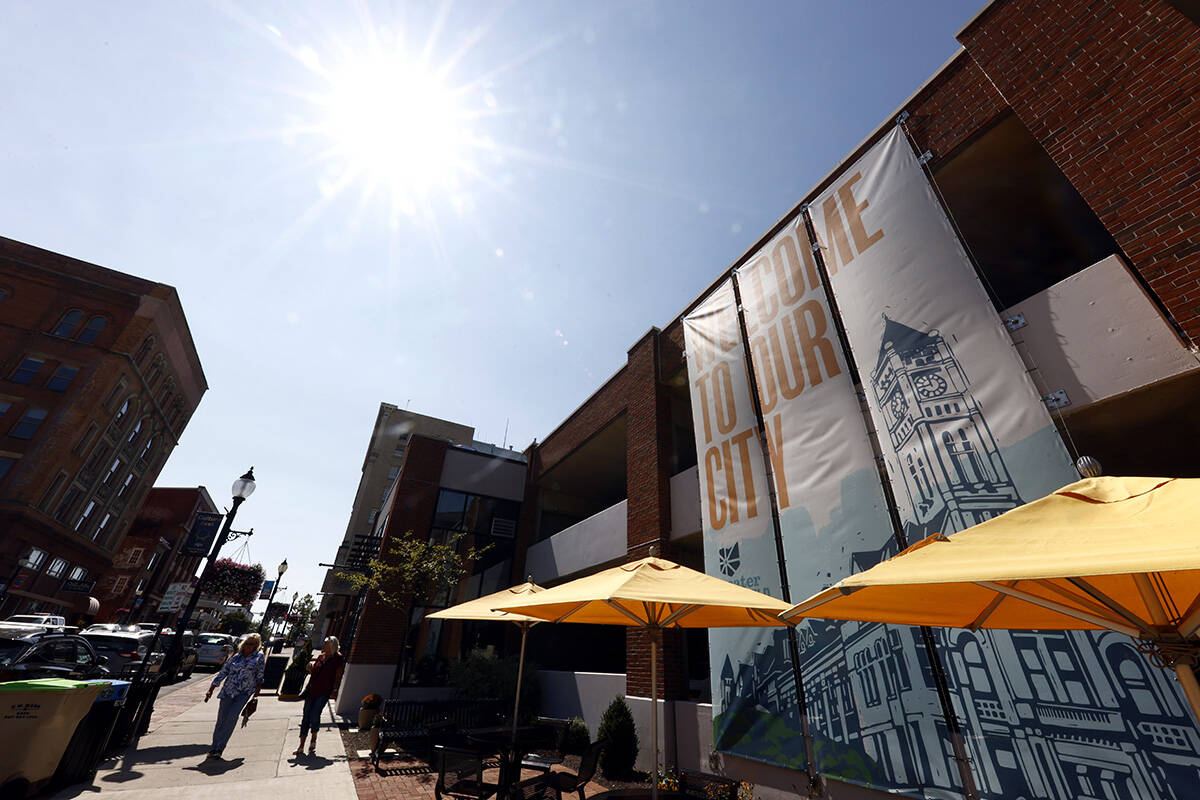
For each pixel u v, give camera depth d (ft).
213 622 230.89
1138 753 12.97
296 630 193.16
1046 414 16.78
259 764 23.77
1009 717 15.33
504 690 39.50
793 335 27.58
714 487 30.27
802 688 21.35
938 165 24.17
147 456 136.77
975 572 6.64
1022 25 21.70
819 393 25.02
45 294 111.45
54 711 17.49
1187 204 15.88
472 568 52.75
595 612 21.03
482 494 56.70
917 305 21.56
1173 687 12.85
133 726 24.47
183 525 175.01
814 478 23.76
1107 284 17.10
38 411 101.81
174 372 137.59
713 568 28.37
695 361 35.47
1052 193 26.04
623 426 46.96
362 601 54.49
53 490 100.07
